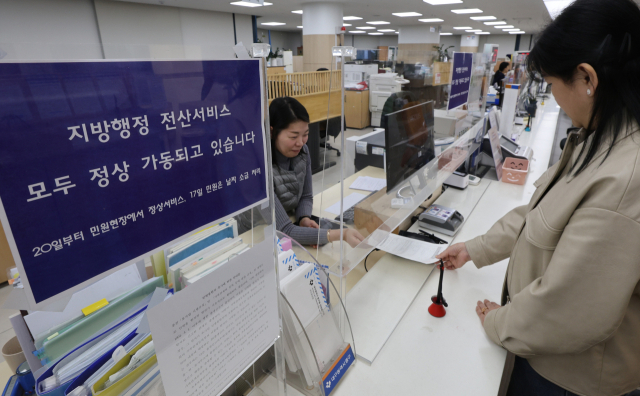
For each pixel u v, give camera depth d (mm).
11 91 267
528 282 803
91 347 458
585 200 618
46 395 419
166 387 434
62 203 316
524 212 1072
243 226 524
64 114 299
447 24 12633
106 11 6012
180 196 413
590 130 667
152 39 6852
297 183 1613
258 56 456
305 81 5141
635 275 567
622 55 547
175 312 418
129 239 376
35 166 292
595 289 594
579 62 587
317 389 769
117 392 449
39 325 453
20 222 294
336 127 1123
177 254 475
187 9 7434
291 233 1384
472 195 1919
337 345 856
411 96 1186
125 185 357
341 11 7973
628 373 730
